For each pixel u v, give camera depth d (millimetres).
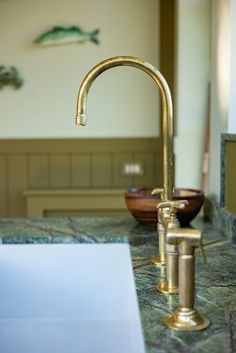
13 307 1521
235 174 1516
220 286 1068
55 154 3307
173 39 3170
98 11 3189
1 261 1538
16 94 3252
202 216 1951
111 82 3244
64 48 3215
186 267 843
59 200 3248
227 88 1701
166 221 1045
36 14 3188
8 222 1834
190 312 855
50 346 1466
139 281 1118
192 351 746
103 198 3250
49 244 1531
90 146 3297
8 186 3332
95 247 1524
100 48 3215
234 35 1670
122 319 1481
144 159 3299
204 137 2674
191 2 2615
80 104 1116
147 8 3182
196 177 2707
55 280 1530
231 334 807
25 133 3287
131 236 1574
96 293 1521
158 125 3273
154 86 3244
